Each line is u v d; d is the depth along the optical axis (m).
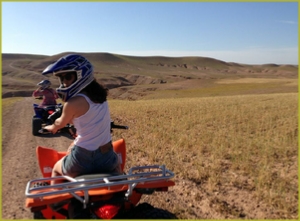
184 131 11.98
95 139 3.85
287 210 5.26
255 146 9.43
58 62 3.70
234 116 16.73
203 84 126.31
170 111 19.20
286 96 35.03
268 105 23.08
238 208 5.41
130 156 8.64
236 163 7.50
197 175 6.90
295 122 14.35
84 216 3.55
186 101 30.39
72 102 3.71
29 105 27.09
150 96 83.44
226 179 6.67
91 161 3.87
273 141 10.17
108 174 3.73
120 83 171.12
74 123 3.87
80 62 3.73
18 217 5.02
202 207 5.47
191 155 8.59
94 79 3.91
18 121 16.00
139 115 17.48
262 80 129.62
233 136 10.97
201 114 17.56
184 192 6.08
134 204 4.26
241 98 33.31
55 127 3.87
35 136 11.57
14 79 156.88
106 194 3.55
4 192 6.07
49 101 12.12
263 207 5.41
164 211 3.95
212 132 11.88
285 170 7.26
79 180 3.51
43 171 4.38
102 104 3.91
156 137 10.99
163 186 3.82
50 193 3.25
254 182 6.34
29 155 8.82
